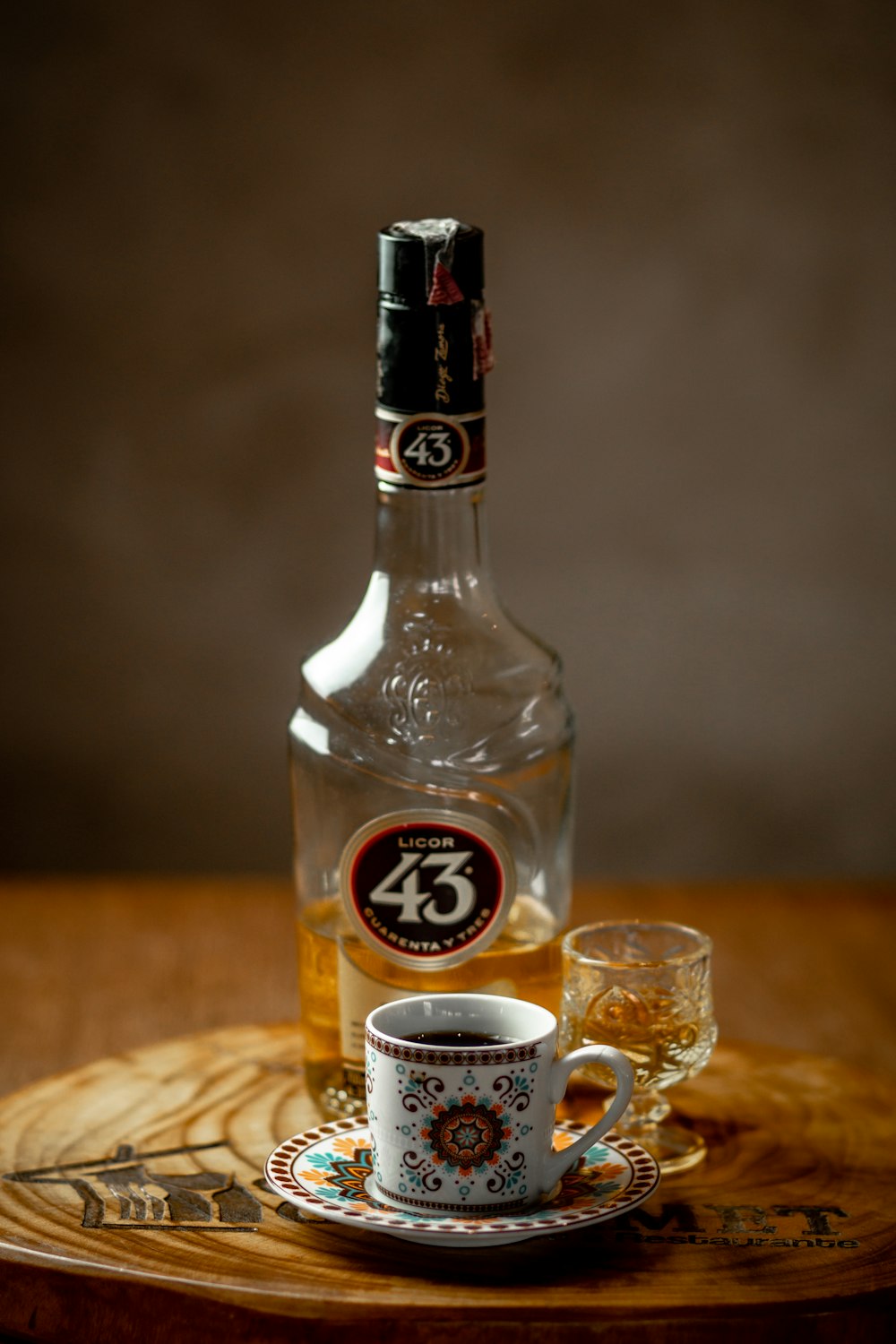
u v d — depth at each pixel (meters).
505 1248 0.84
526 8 1.99
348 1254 0.84
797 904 1.55
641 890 1.60
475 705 0.93
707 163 2.02
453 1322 0.80
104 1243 0.84
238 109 1.99
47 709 2.10
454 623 0.94
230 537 2.08
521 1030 0.85
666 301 2.04
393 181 2.01
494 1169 0.82
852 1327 0.81
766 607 2.11
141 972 1.33
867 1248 0.85
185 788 2.13
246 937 1.40
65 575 2.07
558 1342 0.80
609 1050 0.84
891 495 2.09
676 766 2.15
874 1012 1.30
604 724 2.14
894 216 2.03
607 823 2.16
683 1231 0.86
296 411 2.05
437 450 0.89
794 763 2.15
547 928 0.94
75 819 2.13
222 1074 1.00
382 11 1.98
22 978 1.31
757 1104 0.98
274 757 2.12
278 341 2.04
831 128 2.01
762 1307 0.80
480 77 2.00
